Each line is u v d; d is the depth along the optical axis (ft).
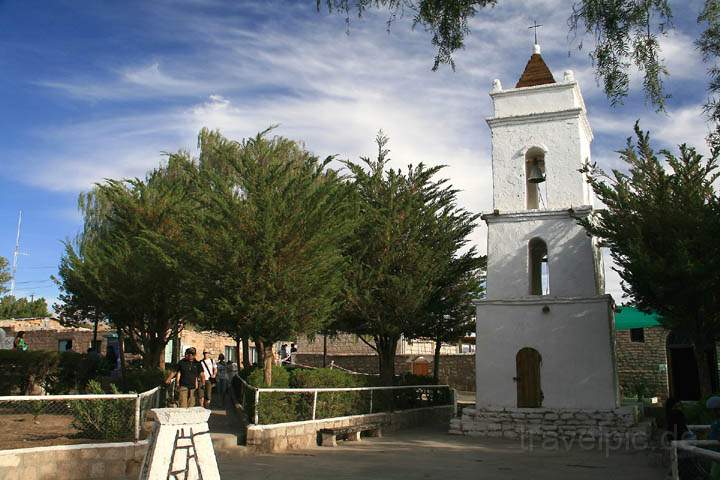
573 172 65.31
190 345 110.63
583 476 37.14
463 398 106.42
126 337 78.79
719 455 19.94
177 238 61.16
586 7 33.04
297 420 50.29
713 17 35.09
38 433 39.11
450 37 35.91
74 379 62.13
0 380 57.16
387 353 75.05
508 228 66.18
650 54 32.86
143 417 39.32
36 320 127.03
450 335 80.89
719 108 39.17
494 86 69.92
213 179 52.70
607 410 58.29
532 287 69.87
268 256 49.16
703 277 50.60
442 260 73.46
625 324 87.45
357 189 71.61
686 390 96.32
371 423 60.29
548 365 61.46
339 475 35.68
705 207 52.54
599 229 57.67
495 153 68.59
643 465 42.27
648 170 56.80
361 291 70.08
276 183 53.83
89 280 65.10
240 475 34.91
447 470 38.70
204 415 24.59
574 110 66.28
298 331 52.60
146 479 23.06
